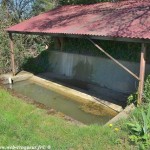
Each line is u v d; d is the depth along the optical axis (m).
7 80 13.43
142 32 8.18
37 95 11.74
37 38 16.23
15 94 10.79
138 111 7.88
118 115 8.34
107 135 6.91
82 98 11.20
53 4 19.41
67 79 13.71
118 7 12.02
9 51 14.90
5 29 14.39
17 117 8.01
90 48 13.20
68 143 6.54
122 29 8.80
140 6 11.25
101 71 12.44
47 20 13.09
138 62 11.07
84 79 13.29
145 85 8.52
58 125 7.55
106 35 8.67
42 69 15.16
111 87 11.98
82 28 10.09
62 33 10.26
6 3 18.44
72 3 17.80
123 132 6.98
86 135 6.92
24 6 19.12
